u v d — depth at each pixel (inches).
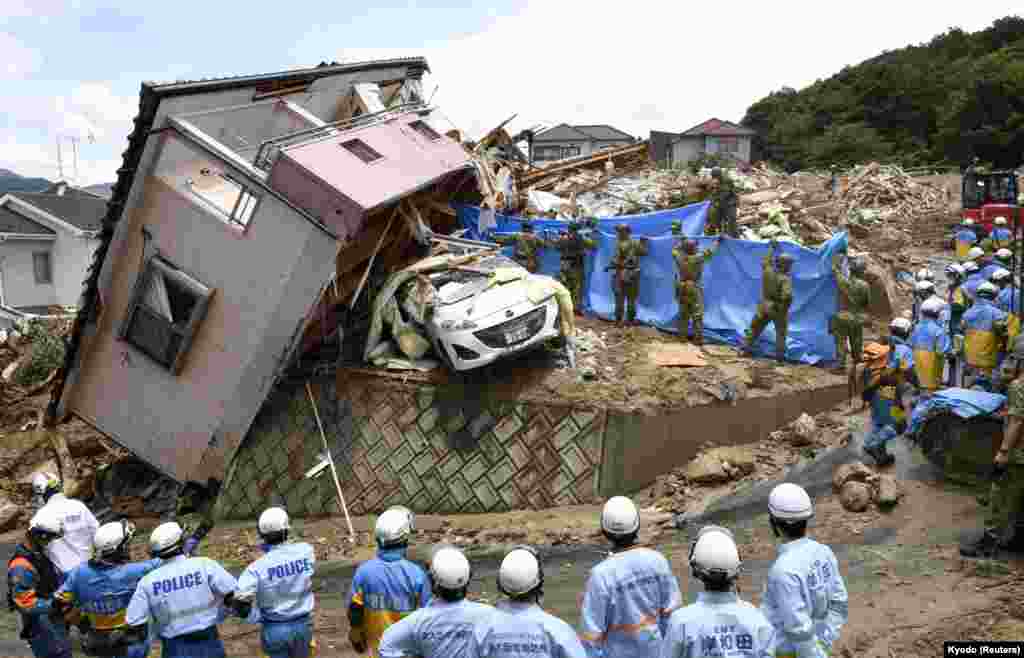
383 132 578.9
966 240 754.2
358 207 455.5
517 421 449.7
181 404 513.3
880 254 839.7
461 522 433.1
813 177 1412.4
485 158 794.8
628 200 929.5
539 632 158.6
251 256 479.5
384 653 172.4
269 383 487.5
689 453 442.6
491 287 489.1
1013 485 299.3
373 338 507.2
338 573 394.9
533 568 162.4
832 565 182.1
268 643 228.2
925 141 2687.0
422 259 556.4
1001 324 399.2
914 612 269.6
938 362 399.2
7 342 757.3
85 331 519.2
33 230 1379.2
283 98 619.8
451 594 171.2
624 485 424.2
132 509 541.3
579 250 612.4
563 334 490.0
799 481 404.2
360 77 718.5
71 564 284.8
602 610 183.0
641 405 431.8
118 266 507.8
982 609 266.2
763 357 523.8
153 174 485.7
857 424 450.9
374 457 477.7
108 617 236.7
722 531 161.2
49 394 684.7
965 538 323.3
